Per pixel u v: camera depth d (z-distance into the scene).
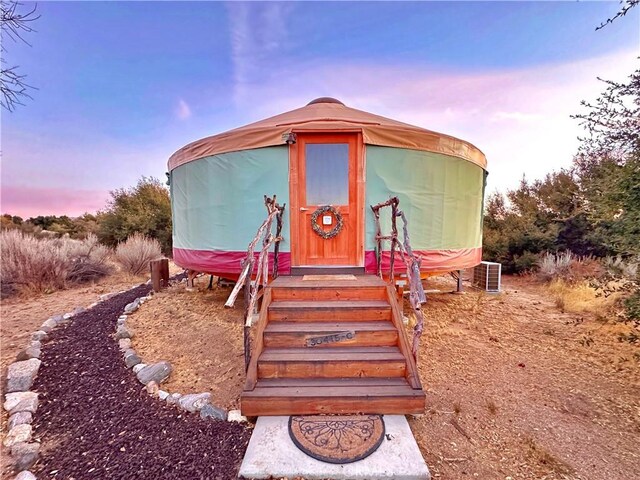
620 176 3.42
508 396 2.91
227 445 2.29
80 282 8.39
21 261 7.42
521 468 2.05
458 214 5.26
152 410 2.77
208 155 4.93
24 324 5.02
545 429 2.45
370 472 1.96
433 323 4.82
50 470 2.09
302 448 2.15
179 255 5.94
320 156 4.59
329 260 4.65
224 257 4.89
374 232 4.58
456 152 5.06
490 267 7.16
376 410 2.50
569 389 3.02
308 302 3.57
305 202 4.62
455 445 2.27
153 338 4.32
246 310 2.83
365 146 4.52
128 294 6.87
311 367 2.81
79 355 3.86
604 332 4.38
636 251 3.41
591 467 2.06
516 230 10.25
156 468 2.09
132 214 14.02
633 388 3.03
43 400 2.94
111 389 3.12
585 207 4.83
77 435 2.46
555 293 6.74
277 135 4.47
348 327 3.21
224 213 4.85
